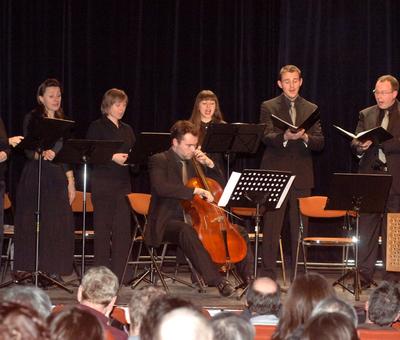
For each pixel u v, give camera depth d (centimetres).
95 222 1130
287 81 1141
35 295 485
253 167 1438
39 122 972
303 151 1141
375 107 1152
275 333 548
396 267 1087
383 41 1427
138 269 1395
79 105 1425
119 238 1131
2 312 301
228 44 1441
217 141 1073
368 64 1429
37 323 301
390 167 1121
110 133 1148
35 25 1419
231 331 418
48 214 1095
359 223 1140
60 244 1099
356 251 1051
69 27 1420
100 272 593
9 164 1403
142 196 1135
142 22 1434
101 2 1427
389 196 1123
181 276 1309
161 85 1442
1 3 1412
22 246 1094
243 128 1069
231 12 1441
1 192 1048
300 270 1388
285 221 1410
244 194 970
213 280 1024
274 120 1041
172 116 1441
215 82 1441
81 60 1425
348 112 1435
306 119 1059
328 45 1433
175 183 1053
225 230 1042
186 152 1059
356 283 1048
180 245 1041
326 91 1434
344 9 1430
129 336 541
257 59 1441
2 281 1209
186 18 1438
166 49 1440
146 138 1039
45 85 1080
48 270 1094
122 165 1131
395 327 636
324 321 378
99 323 359
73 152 1007
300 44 1430
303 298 541
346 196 1023
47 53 1419
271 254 1123
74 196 1148
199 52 1441
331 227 1435
